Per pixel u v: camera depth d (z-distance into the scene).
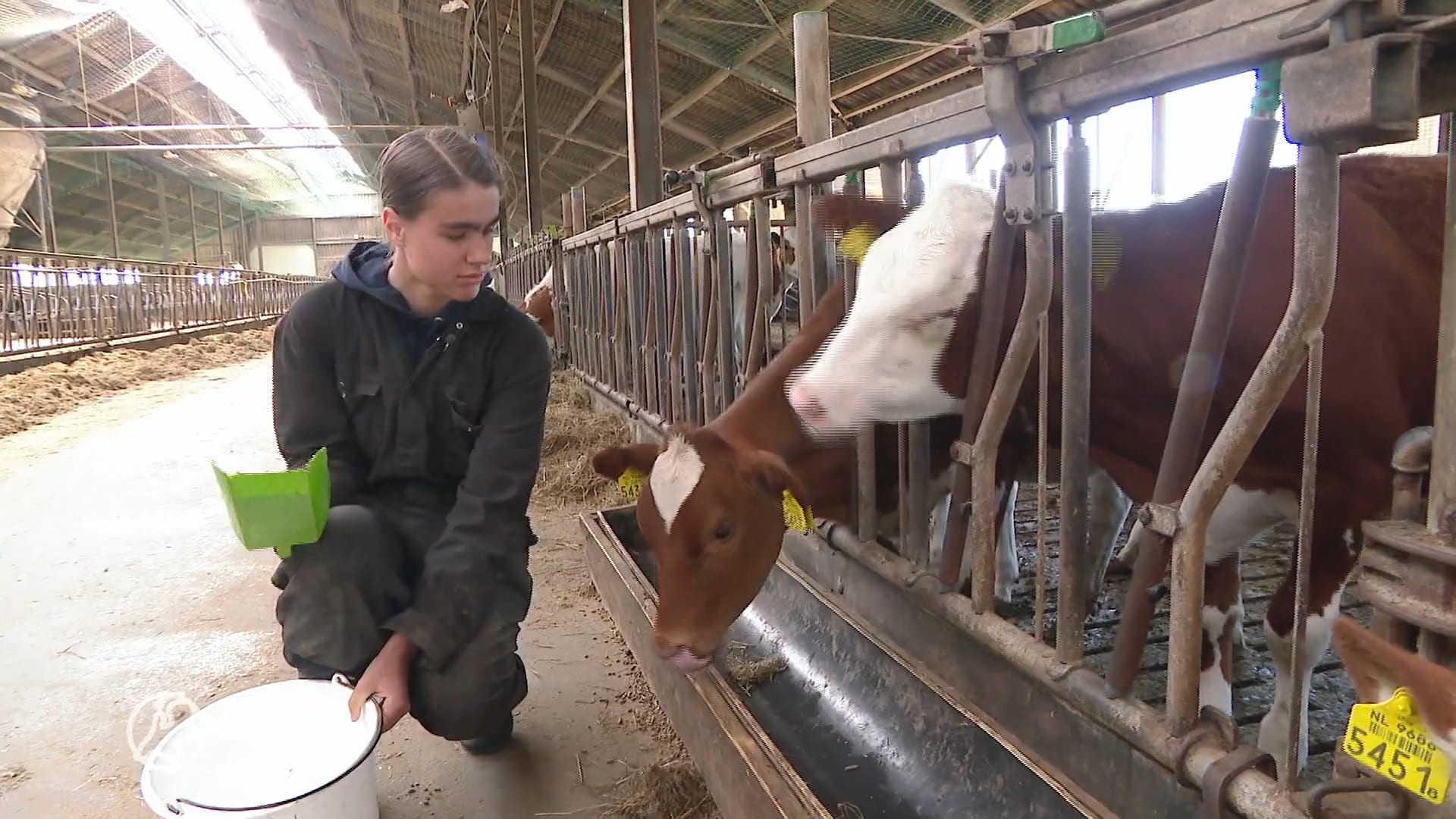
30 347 10.96
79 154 24.17
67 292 12.60
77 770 2.31
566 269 8.30
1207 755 1.36
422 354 2.03
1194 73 1.30
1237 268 1.39
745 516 2.09
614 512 3.31
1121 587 3.03
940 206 2.15
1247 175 1.33
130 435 7.07
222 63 21.19
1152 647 2.52
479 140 1.79
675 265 4.33
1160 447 2.08
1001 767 1.83
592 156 20.41
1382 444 1.83
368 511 2.00
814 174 2.67
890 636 2.39
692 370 4.26
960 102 1.92
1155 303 1.97
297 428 2.01
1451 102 1.01
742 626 2.92
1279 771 1.29
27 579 3.71
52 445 6.67
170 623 3.23
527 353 2.07
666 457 2.13
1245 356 1.84
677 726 2.14
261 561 3.87
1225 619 2.12
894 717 2.17
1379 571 1.05
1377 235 1.94
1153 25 1.36
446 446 2.12
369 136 29.66
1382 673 0.86
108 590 3.57
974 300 2.08
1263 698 2.32
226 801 1.63
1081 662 1.70
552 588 3.51
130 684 2.77
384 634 2.00
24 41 16.41
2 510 4.80
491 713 2.06
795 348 2.40
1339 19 1.00
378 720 1.69
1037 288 1.77
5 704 2.66
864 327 2.13
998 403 1.88
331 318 2.00
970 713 1.94
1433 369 1.93
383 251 2.06
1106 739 1.62
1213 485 1.33
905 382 2.14
